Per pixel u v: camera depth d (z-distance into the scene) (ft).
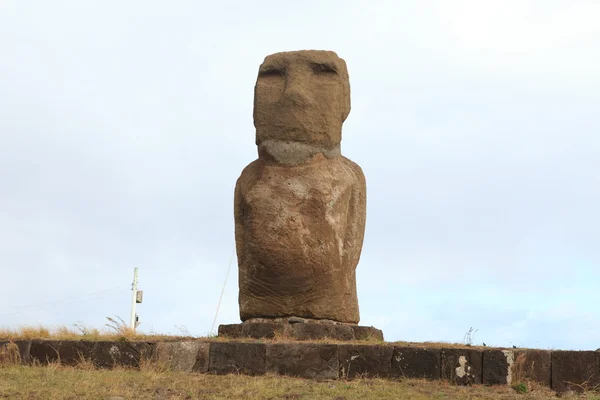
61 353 40.37
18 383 35.22
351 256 46.68
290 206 45.47
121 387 34.88
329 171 46.68
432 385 37.55
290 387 35.83
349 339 44.01
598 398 35.68
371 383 37.47
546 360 38.17
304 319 45.39
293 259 45.06
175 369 39.50
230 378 37.78
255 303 45.98
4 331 43.98
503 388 37.40
